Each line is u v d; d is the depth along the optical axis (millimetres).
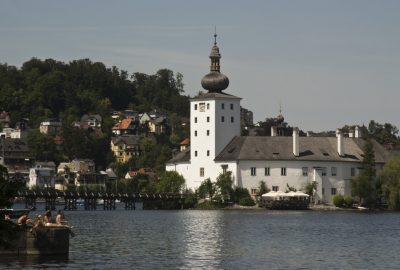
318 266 118188
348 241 156000
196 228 186500
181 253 131750
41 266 112188
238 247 142500
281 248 141750
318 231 179625
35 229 122188
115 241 150500
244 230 181375
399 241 156375
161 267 114750
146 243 147500
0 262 114938
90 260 120125
